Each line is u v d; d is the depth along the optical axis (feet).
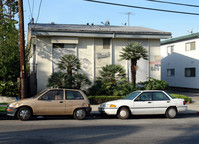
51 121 38.24
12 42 60.85
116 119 41.52
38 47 68.74
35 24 76.38
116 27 84.99
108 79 64.18
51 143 24.04
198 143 24.66
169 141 25.39
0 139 25.49
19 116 37.96
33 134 28.09
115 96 60.80
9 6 79.20
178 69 114.62
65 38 69.72
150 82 67.46
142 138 26.63
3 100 58.03
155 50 76.95
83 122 37.58
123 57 66.08
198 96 81.76
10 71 59.47
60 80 59.31
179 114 48.47
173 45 118.73
